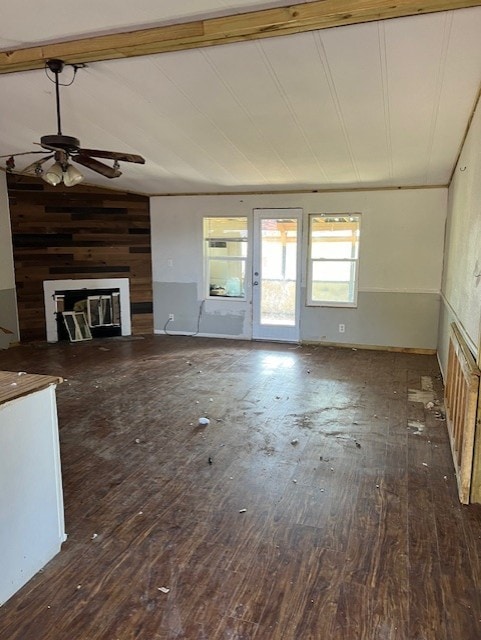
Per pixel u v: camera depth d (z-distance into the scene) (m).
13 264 6.46
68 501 2.62
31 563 2.01
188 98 3.65
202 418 3.82
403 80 3.16
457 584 1.98
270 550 2.20
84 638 1.70
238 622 1.77
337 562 2.11
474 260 3.07
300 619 1.78
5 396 1.86
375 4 2.35
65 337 6.88
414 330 6.24
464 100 3.35
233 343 6.80
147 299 7.39
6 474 1.86
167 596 1.90
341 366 5.52
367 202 6.20
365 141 4.40
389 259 6.22
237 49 2.90
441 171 5.24
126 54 2.90
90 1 2.46
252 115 3.91
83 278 6.89
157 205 7.17
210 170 5.66
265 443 3.38
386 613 1.82
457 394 3.20
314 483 2.82
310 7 2.43
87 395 4.41
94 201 6.79
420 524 2.41
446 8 2.35
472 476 2.58
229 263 7.02
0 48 2.99
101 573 2.04
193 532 2.34
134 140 4.67
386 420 3.82
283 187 6.35
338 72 3.11
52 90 3.66
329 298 6.64
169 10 2.53
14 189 6.34
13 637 1.70
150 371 5.26
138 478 2.88
